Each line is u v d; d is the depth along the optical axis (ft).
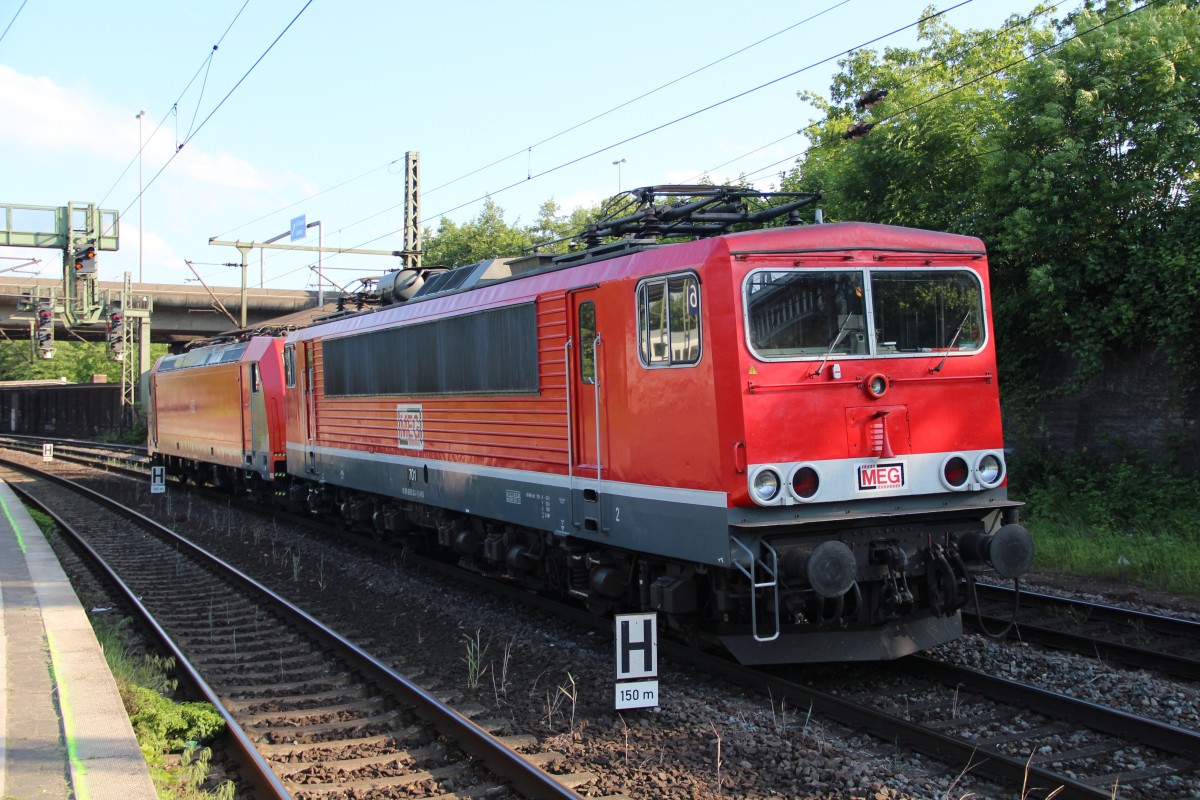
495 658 27.63
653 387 24.52
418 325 37.81
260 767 18.53
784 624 23.58
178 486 85.40
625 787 17.76
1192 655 25.52
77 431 178.81
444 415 36.04
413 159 76.33
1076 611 29.99
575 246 36.04
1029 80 45.83
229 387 68.49
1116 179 43.70
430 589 36.96
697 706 22.29
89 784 16.30
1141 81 43.47
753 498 21.80
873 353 23.35
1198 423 41.16
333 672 27.14
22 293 139.13
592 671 25.48
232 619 34.19
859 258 23.52
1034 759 18.65
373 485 43.14
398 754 20.25
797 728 20.75
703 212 29.53
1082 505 42.63
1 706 20.67
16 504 67.05
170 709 21.76
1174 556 34.53
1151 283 41.57
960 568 23.97
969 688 22.93
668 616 25.95
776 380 22.34
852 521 22.84
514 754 18.56
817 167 63.21
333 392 47.44
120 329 131.64
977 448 24.43
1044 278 43.01
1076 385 45.27
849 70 88.63
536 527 30.25
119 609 36.22
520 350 30.53
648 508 24.82
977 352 24.59
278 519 60.18
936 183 52.42
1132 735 19.47
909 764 18.74
